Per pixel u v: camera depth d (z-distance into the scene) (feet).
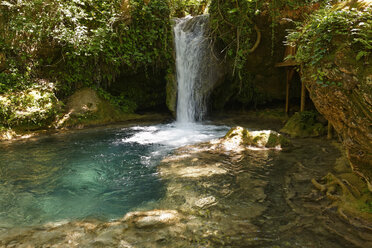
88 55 31.55
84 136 26.61
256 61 35.70
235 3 32.55
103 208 12.00
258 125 32.27
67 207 12.17
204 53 36.96
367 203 10.64
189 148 21.45
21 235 9.71
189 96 37.22
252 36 33.63
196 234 9.59
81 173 16.60
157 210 11.55
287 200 12.14
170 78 37.81
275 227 9.93
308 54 11.03
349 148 10.36
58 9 29.43
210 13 35.55
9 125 26.61
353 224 9.78
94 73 34.94
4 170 17.16
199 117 37.58
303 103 29.19
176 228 10.01
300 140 23.49
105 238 9.38
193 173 15.98
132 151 21.15
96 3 32.27
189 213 11.19
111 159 19.20
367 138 9.27
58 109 30.14
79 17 30.30
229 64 37.52
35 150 21.71
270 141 21.03
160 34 36.42
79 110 32.01
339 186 12.78
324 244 8.80
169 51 37.17
